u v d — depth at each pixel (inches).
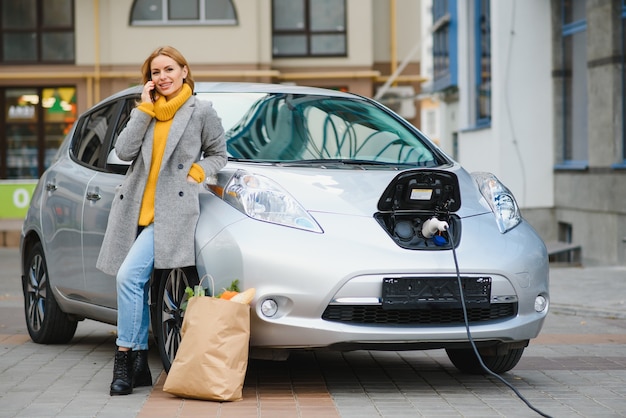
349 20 1173.7
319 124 264.8
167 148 227.3
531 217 699.4
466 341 228.8
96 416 206.5
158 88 230.5
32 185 886.4
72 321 308.7
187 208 227.3
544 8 702.5
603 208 613.3
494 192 248.1
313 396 228.5
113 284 264.2
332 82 1177.4
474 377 258.1
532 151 703.7
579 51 668.7
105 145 285.3
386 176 241.1
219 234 223.6
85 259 277.9
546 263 242.5
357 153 258.4
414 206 231.0
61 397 227.3
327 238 221.9
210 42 1142.3
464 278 227.0
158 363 274.8
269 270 217.9
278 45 1178.0
